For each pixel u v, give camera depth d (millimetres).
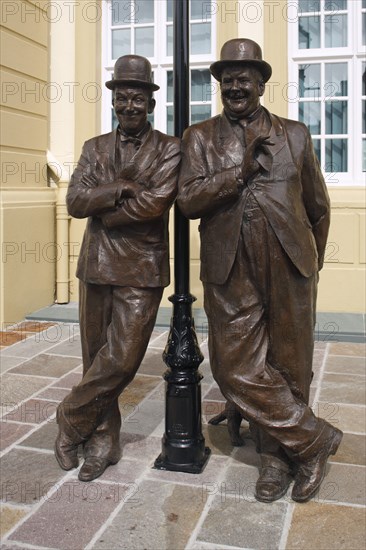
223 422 4156
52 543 2758
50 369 5395
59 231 7781
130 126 3293
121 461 3549
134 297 3291
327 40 7555
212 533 2828
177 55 3430
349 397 4680
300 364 3193
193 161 3158
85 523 2914
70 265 7980
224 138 3146
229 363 3145
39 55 7594
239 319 3137
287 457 3285
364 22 7438
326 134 7625
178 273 3506
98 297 3395
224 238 3104
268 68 3080
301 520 2934
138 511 3016
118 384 3316
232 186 2988
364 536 2805
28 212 7234
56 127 7977
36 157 7609
